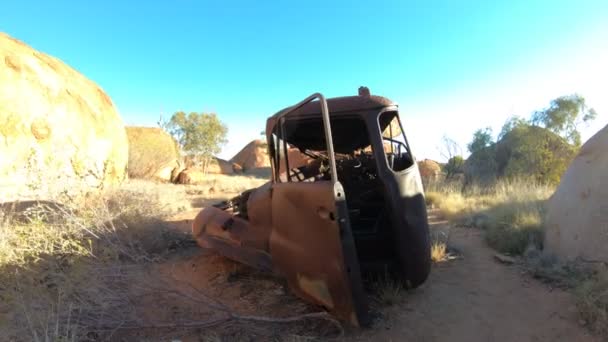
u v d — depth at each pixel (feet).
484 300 14.29
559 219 18.28
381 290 14.56
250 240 15.83
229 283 16.25
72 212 17.87
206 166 102.94
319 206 10.72
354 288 10.30
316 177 15.90
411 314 13.25
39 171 19.15
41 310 11.07
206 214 20.13
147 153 73.46
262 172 117.70
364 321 10.43
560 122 50.52
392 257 14.33
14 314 10.61
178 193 49.19
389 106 13.47
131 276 15.48
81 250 14.38
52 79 40.42
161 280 16.24
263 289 15.42
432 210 34.14
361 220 14.71
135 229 20.15
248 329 12.21
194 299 13.85
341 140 16.98
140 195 24.73
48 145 36.11
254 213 15.71
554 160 47.26
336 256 10.45
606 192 15.81
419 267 13.53
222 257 19.31
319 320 12.71
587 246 15.64
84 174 21.67
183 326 12.28
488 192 42.73
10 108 33.68
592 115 50.49
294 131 15.37
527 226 21.25
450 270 17.78
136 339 11.51
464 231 25.63
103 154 44.62
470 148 59.77
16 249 13.29
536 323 12.31
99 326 11.56
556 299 13.71
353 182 15.03
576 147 48.88
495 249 21.04
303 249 11.76
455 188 43.06
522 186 35.96
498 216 24.36
